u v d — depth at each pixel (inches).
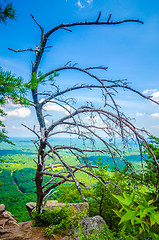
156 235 79.8
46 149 188.2
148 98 100.2
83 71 123.7
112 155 128.1
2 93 105.9
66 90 152.8
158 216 78.5
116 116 117.6
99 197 371.9
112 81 126.5
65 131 147.5
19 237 183.2
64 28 139.8
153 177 184.9
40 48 152.5
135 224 87.8
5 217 319.3
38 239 180.7
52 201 325.7
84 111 144.6
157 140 289.0
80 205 272.7
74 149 170.2
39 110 157.9
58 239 180.1
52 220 203.8
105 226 193.3
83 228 197.5
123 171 265.7
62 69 142.9
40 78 113.6
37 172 195.9
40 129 156.0
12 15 110.9
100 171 321.1
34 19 143.8
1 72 102.6
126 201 88.4
